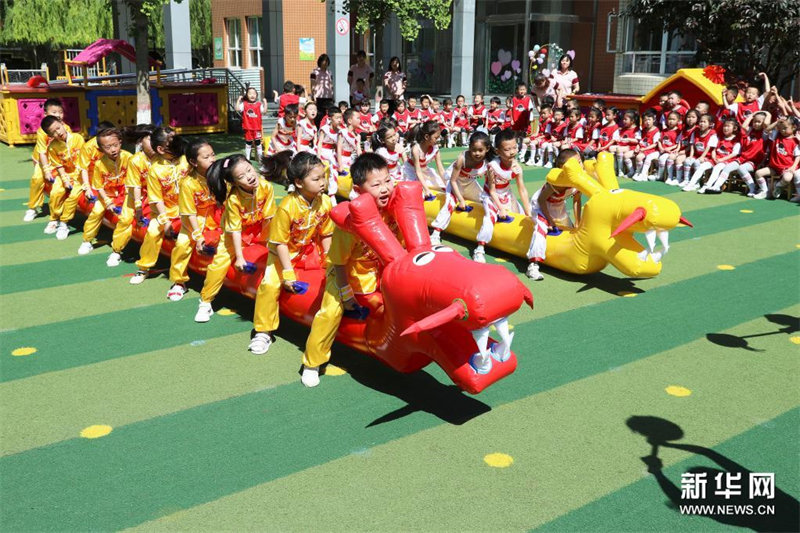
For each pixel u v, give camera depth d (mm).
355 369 4723
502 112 16547
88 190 7562
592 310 5848
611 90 22406
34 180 8727
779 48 13867
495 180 7164
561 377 4590
